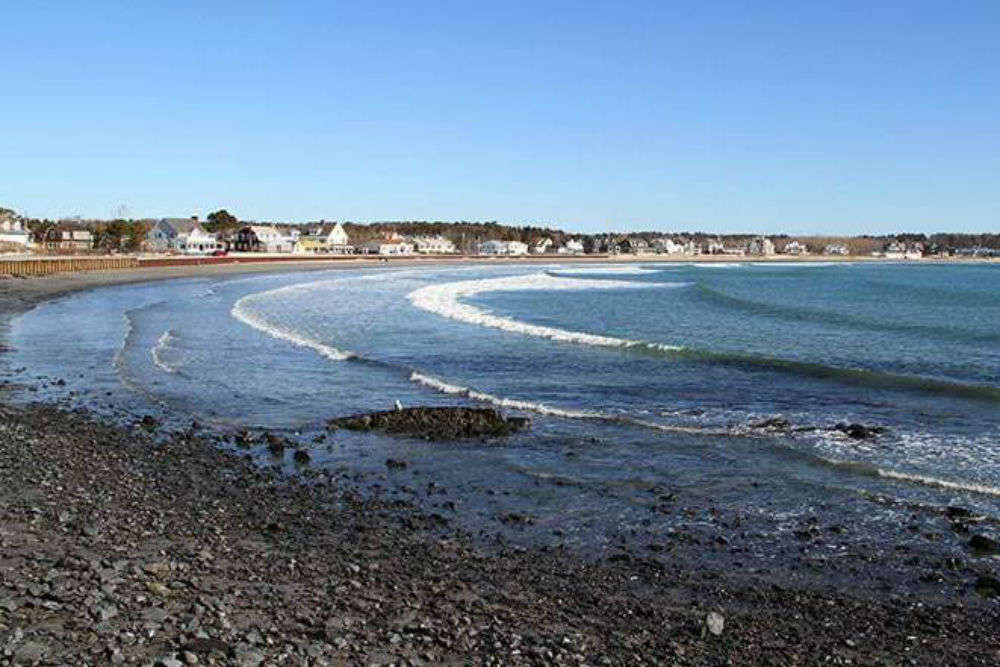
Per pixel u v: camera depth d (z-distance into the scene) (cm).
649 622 870
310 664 669
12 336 3428
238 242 16662
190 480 1380
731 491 1389
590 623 852
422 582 947
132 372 2544
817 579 1022
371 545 1089
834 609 928
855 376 2458
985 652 820
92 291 6581
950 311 4969
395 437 1759
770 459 1588
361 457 1602
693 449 1664
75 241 14938
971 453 1614
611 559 1080
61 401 2075
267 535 1095
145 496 1245
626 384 2391
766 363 2712
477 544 1122
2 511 1064
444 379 2477
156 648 659
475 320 4169
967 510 1278
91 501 1170
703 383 2402
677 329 3906
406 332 3656
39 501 1135
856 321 4241
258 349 3081
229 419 1920
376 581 936
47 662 618
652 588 980
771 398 2183
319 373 2564
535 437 1766
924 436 1755
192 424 1855
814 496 1360
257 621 759
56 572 823
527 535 1170
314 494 1342
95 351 2991
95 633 677
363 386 2352
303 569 955
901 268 16975
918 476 1458
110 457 1496
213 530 1091
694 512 1280
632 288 7744
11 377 2417
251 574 912
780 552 1115
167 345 3180
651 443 1714
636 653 775
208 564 930
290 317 4344
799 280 10019
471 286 7725
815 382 2403
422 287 7306
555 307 5266
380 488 1395
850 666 777
